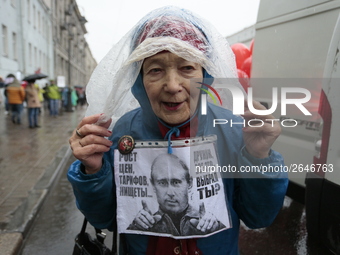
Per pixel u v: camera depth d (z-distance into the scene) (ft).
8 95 34.94
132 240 3.76
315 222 7.43
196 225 3.42
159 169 3.48
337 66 6.79
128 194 3.58
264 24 11.86
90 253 4.12
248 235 9.14
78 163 3.85
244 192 3.63
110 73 3.49
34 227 10.19
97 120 3.38
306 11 9.79
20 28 63.77
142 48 2.99
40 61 86.99
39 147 21.74
